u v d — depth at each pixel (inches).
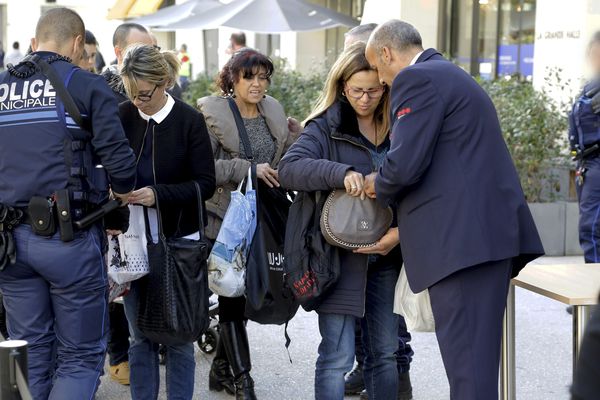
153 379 171.5
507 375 155.1
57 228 144.0
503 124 341.1
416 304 157.1
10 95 146.6
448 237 139.6
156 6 777.6
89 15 1334.9
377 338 163.5
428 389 209.2
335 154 159.6
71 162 144.6
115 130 145.6
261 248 175.6
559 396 204.5
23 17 1360.7
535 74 454.0
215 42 1005.2
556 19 430.6
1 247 144.8
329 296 155.9
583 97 247.1
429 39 612.1
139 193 159.5
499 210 141.6
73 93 145.1
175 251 160.2
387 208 152.5
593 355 82.6
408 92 140.6
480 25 607.8
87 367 149.6
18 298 150.4
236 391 188.9
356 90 155.7
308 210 157.2
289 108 422.3
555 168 348.2
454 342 141.3
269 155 187.8
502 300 142.9
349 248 151.4
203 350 230.7
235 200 176.4
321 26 473.1
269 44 901.2
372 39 150.9
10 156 144.6
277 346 240.2
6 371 112.1
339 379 157.5
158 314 159.0
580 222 252.4
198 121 168.9
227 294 175.5
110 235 159.8
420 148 138.3
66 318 148.6
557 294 143.7
